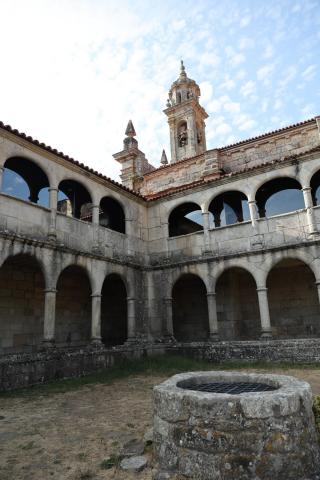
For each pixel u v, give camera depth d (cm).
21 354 1104
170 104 3175
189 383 557
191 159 2267
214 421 401
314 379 1041
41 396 940
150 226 1902
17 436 618
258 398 402
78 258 1429
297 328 1703
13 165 1434
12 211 1207
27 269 1516
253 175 1631
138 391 984
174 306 2005
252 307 1828
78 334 1750
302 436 407
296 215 1509
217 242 1667
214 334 1572
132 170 2661
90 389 1028
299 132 1903
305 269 1739
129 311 1670
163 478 412
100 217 2000
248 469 379
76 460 505
